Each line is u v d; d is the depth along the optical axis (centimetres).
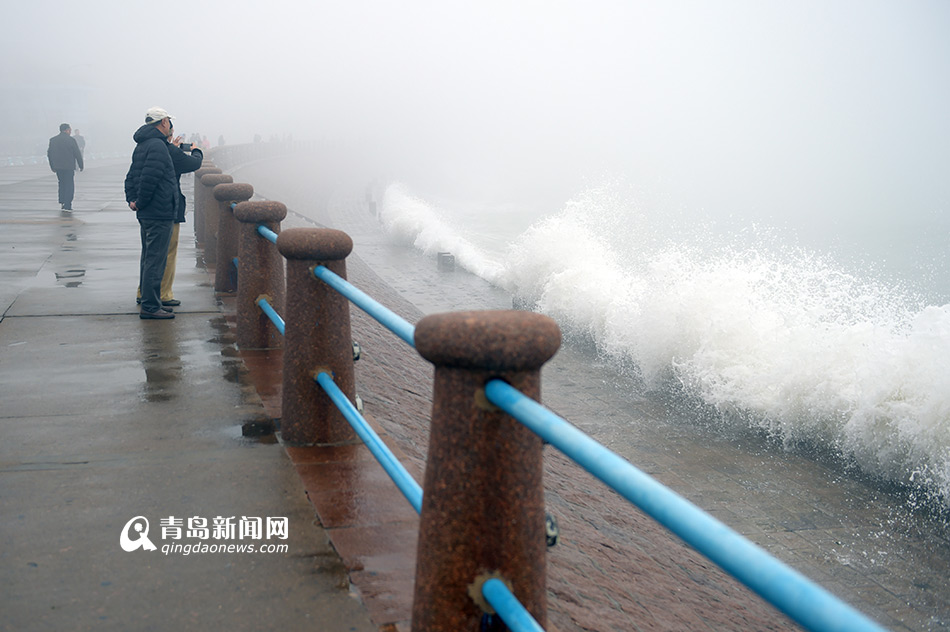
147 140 638
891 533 660
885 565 607
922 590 571
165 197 638
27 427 406
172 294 732
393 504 322
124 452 374
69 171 1617
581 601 359
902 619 534
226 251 759
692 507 102
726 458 833
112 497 323
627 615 368
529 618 141
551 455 712
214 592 250
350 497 326
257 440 393
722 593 493
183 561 270
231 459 367
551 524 167
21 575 259
